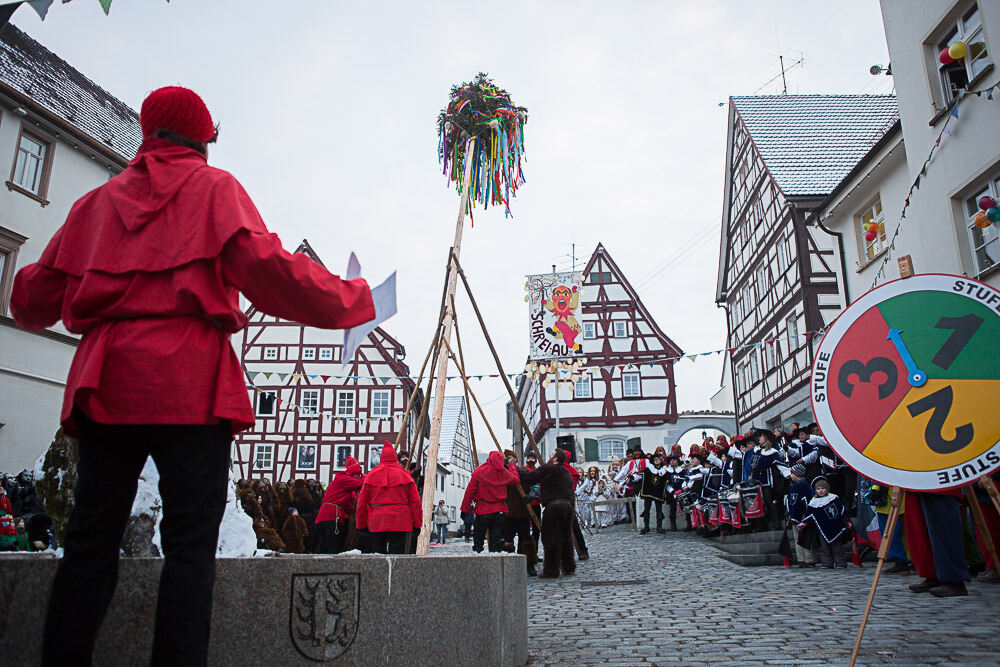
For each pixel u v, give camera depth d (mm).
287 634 2133
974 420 3553
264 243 1816
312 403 33969
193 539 1723
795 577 8461
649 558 11773
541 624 5738
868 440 3756
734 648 4453
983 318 3666
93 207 1945
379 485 8172
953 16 11789
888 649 4172
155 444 1718
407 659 2598
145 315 1750
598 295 37312
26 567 1695
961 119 11508
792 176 22656
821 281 20891
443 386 5281
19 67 19719
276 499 11336
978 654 3938
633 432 36094
